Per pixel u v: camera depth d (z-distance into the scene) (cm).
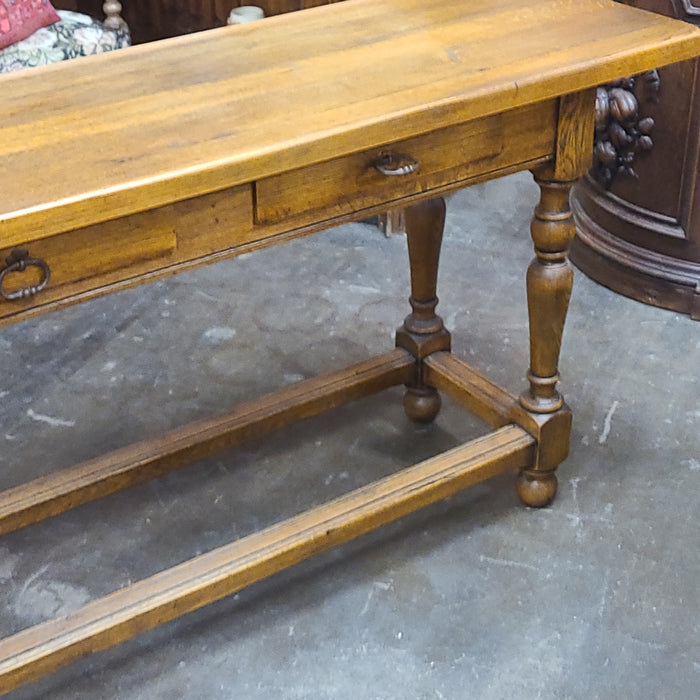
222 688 185
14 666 167
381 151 161
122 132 153
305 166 153
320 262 309
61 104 164
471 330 278
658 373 262
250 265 307
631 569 207
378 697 183
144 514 222
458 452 207
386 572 207
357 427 245
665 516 219
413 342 231
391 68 173
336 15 197
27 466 235
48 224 133
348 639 194
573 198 310
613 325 280
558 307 197
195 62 178
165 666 189
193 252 152
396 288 297
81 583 207
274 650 192
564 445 213
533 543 213
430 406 240
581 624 196
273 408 219
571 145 181
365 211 165
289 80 170
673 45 180
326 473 232
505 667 188
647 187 277
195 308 288
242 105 161
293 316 285
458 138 169
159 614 178
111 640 175
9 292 139
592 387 256
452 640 193
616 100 270
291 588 204
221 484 229
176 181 140
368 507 194
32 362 269
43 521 220
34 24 315
